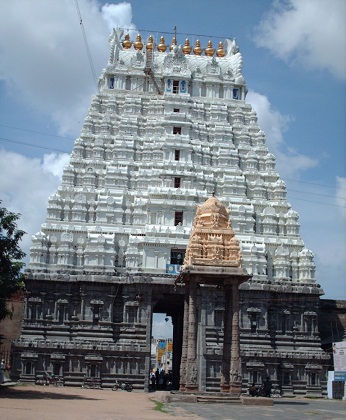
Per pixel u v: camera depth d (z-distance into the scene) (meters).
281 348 80.62
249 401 51.16
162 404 48.12
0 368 66.81
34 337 77.44
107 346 75.88
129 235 83.12
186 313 57.16
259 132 95.81
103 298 78.81
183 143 90.06
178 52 96.88
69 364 75.62
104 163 88.62
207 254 54.81
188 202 85.12
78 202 84.69
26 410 35.94
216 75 97.69
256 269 82.88
